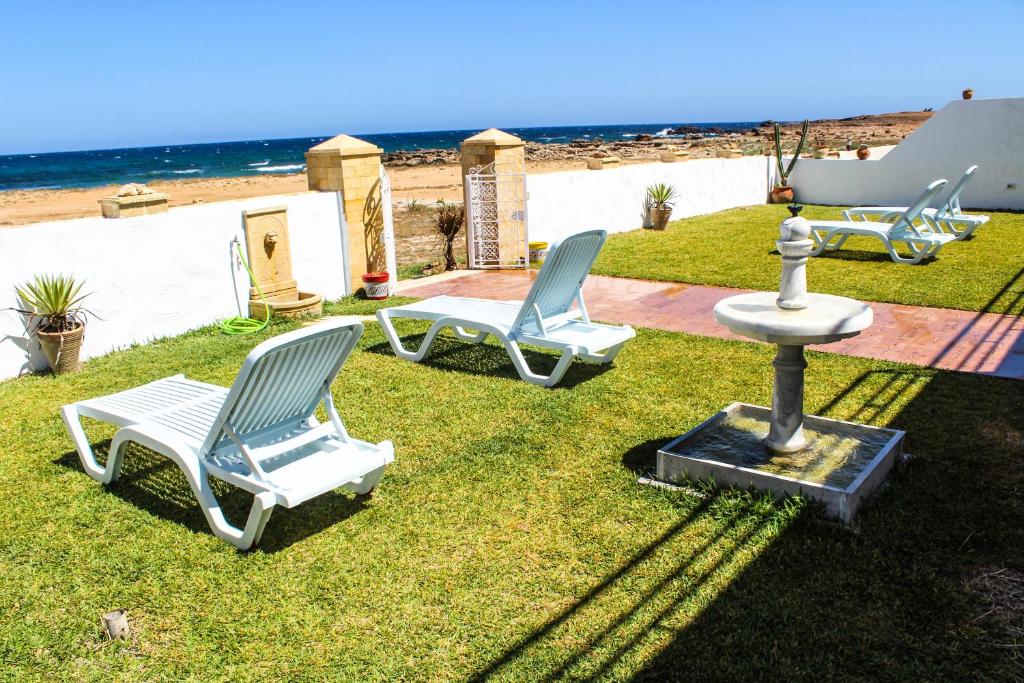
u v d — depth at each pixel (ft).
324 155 32.71
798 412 14.94
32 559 12.78
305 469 13.35
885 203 58.75
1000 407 17.75
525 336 20.88
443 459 16.19
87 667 10.14
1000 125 52.29
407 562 12.40
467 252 40.68
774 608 10.77
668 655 9.94
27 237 22.95
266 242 29.76
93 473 15.92
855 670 9.52
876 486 13.94
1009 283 30.35
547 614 10.93
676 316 27.81
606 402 19.16
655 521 13.33
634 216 51.08
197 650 10.43
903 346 22.97
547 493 14.52
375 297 32.94
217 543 13.16
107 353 25.43
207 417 15.20
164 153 432.25
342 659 10.16
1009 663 9.53
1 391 21.63
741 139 220.43
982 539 12.19
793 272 14.10
